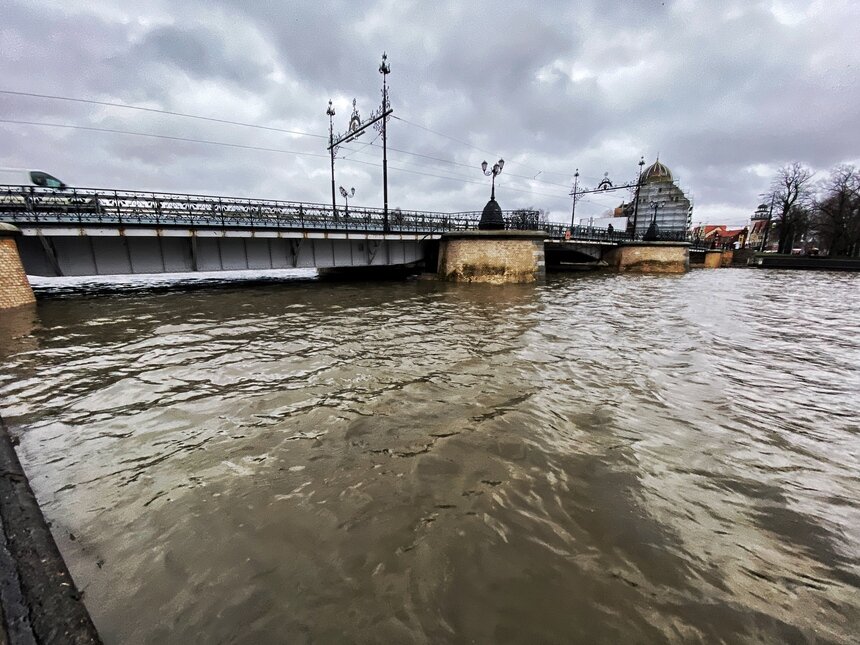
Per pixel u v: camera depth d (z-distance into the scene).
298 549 3.29
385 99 25.44
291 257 23.42
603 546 3.37
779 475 4.56
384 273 32.88
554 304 17.61
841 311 17.56
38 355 8.87
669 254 43.06
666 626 2.63
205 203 19.89
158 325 12.23
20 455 4.75
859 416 6.26
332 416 5.95
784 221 62.12
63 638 2.20
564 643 2.50
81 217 16.98
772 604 2.81
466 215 32.75
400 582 2.96
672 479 4.43
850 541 3.51
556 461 4.73
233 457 4.77
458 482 4.27
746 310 17.45
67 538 3.39
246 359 8.79
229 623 2.62
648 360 9.16
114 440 5.16
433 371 8.12
